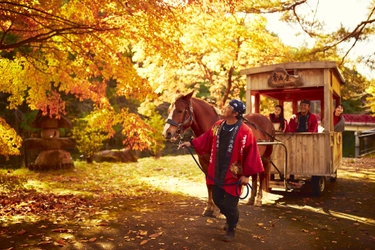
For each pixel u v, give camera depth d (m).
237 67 14.94
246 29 14.16
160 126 17.95
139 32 7.45
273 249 4.42
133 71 8.10
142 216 5.91
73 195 8.05
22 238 4.73
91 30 7.48
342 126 9.52
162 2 6.31
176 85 16.52
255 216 5.96
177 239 4.67
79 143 15.19
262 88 8.33
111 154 16.12
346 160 17.92
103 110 8.62
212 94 17.23
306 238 4.85
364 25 11.75
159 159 17.80
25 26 7.65
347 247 4.53
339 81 9.80
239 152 4.39
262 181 6.99
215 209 5.90
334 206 6.84
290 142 7.90
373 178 10.77
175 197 7.86
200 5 6.77
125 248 4.36
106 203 7.19
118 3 6.29
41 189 8.87
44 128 13.07
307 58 12.55
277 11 11.69
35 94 9.79
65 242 4.55
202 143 4.75
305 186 9.05
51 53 8.67
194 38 13.36
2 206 6.68
